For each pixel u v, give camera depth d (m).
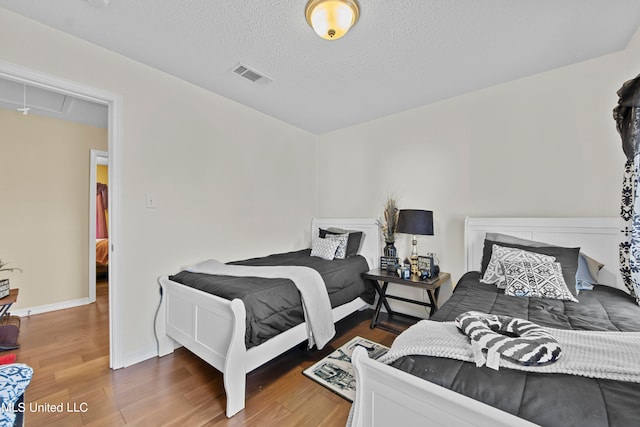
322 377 1.91
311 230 3.94
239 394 1.58
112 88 2.03
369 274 2.82
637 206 1.53
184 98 2.47
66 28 1.79
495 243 2.28
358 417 1.02
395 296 3.07
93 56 1.95
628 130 1.53
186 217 2.48
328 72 2.33
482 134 2.65
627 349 0.94
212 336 1.75
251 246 3.08
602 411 0.70
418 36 1.86
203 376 1.92
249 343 1.64
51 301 3.32
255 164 3.13
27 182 3.21
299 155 3.74
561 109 2.28
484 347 0.96
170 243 2.37
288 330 1.93
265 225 3.26
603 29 1.81
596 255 2.08
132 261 2.13
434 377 0.90
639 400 0.72
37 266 3.24
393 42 1.92
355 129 3.62
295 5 1.59
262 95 2.76
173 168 2.39
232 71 2.31
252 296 1.72
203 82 2.50
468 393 0.83
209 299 1.75
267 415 1.55
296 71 2.31
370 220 3.38
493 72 2.34
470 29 1.79
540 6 1.60
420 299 3.03
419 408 0.86
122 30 1.81
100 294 3.95
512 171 2.50
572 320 1.33
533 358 0.87
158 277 2.28
